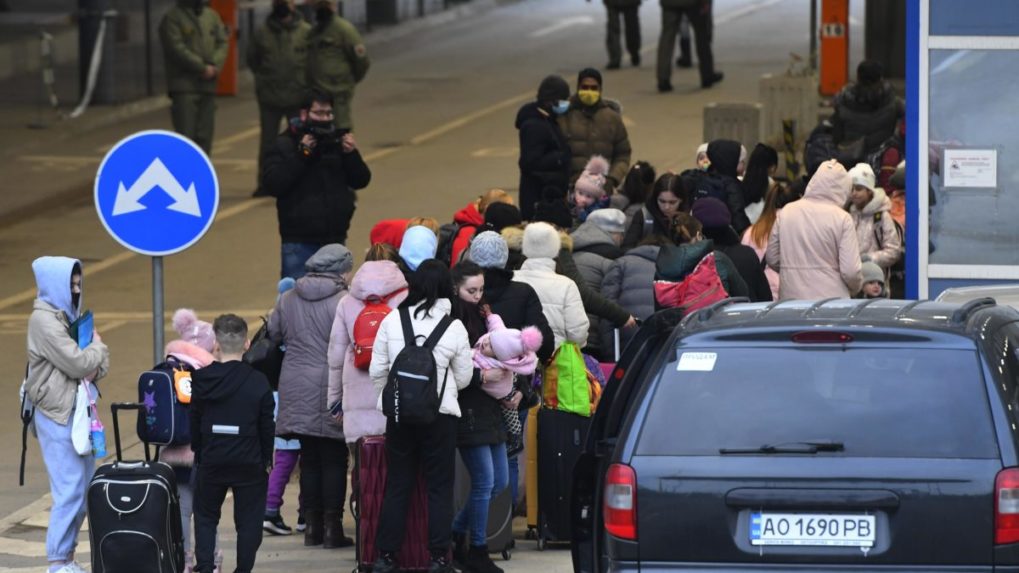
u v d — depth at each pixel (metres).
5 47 71.75
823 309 17.47
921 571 15.82
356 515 22.97
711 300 25.67
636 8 84.19
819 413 16.20
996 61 29.89
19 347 39.38
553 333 24.02
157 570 20.52
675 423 16.45
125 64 75.06
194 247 50.00
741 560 16.11
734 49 91.44
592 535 18.55
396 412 21.25
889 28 71.06
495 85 80.88
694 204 28.64
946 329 16.45
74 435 22.55
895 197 39.12
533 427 24.91
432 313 21.73
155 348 24.64
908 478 15.84
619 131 40.19
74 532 22.91
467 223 30.14
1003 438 15.85
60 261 22.55
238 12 84.38
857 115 43.09
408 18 102.75
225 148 66.62
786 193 33.41
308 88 55.38
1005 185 30.09
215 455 21.59
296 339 24.61
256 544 21.94
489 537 23.73
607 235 28.80
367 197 55.56
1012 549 15.66
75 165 63.06
